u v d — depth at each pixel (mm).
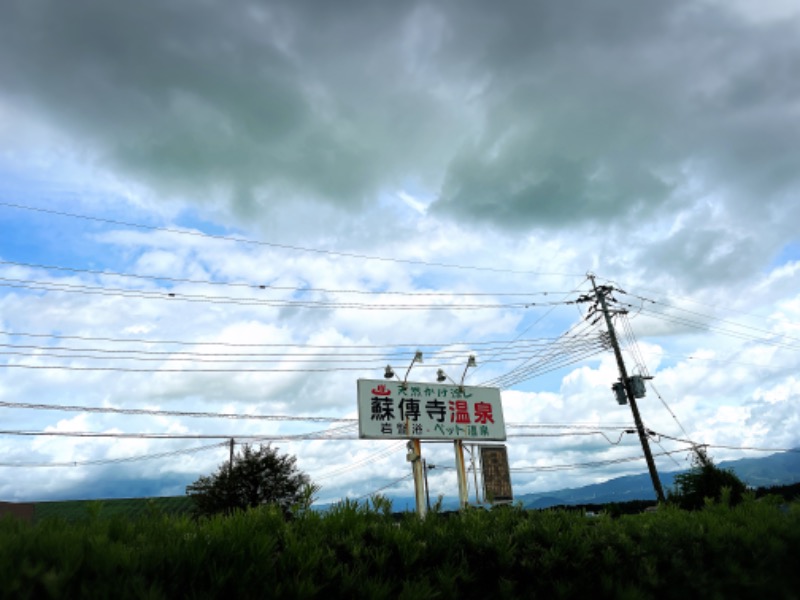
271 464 30109
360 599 3250
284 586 3043
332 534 3781
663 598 4195
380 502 4461
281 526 3799
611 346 27625
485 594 3773
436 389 21766
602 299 28141
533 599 3824
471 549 3949
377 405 20406
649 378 26844
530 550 4055
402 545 3693
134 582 2652
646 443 25531
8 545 2705
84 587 2586
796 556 4738
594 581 4059
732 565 4465
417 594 3328
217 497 28641
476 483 20953
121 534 3359
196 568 2932
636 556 4262
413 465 20547
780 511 5520
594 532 4449
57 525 3230
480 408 22438
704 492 15547
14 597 2467
